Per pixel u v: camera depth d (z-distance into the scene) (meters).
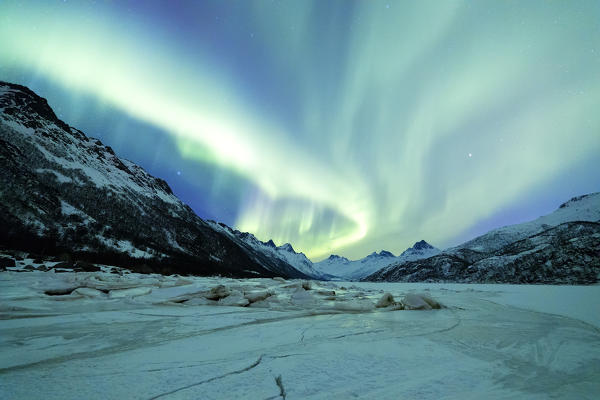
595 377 2.90
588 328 5.66
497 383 2.70
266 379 2.71
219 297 9.37
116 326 5.35
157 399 2.26
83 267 18.06
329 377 2.78
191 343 4.17
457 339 4.54
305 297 9.84
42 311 6.48
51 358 3.40
